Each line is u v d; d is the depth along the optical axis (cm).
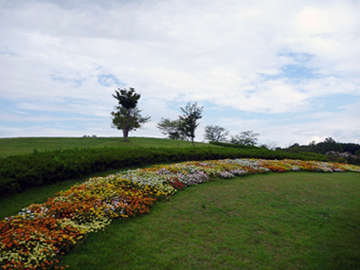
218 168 1034
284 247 457
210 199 682
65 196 604
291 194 779
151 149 1252
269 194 760
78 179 805
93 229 464
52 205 528
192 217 562
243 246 451
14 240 365
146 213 567
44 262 354
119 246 428
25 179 657
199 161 1229
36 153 904
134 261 389
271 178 981
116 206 550
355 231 535
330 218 600
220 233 495
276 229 523
